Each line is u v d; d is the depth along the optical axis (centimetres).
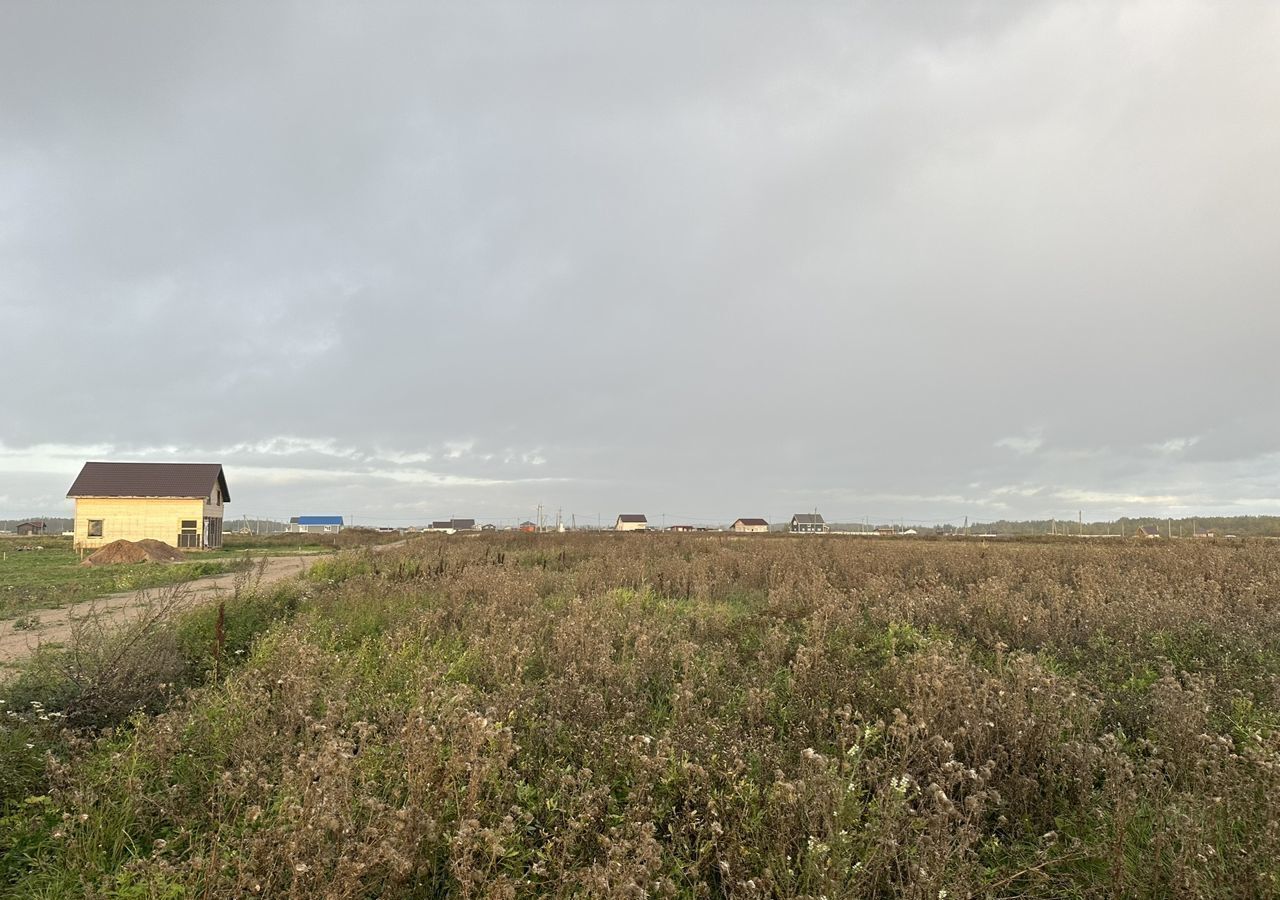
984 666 796
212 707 660
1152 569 1762
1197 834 397
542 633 972
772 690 705
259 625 1209
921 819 411
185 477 5328
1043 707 562
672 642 930
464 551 2953
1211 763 468
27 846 461
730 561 2230
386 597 1406
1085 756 488
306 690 660
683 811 478
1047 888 420
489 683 770
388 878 398
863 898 396
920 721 522
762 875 405
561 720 626
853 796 454
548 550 3033
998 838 474
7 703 703
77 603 1689
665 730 566
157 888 380
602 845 422
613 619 1047
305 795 409
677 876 425
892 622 1031
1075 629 987
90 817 459
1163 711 571
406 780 486
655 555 2697
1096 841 445
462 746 491
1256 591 1246
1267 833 382
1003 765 525
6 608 1550
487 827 450
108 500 5047
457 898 385
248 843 400
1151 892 393
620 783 527
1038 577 1564
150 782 532
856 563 1984
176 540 5116
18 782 536
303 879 370
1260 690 688
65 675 770
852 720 622
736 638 1006
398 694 708
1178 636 902
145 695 760
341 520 13638
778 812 441
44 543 5519
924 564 1992
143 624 927
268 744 559
